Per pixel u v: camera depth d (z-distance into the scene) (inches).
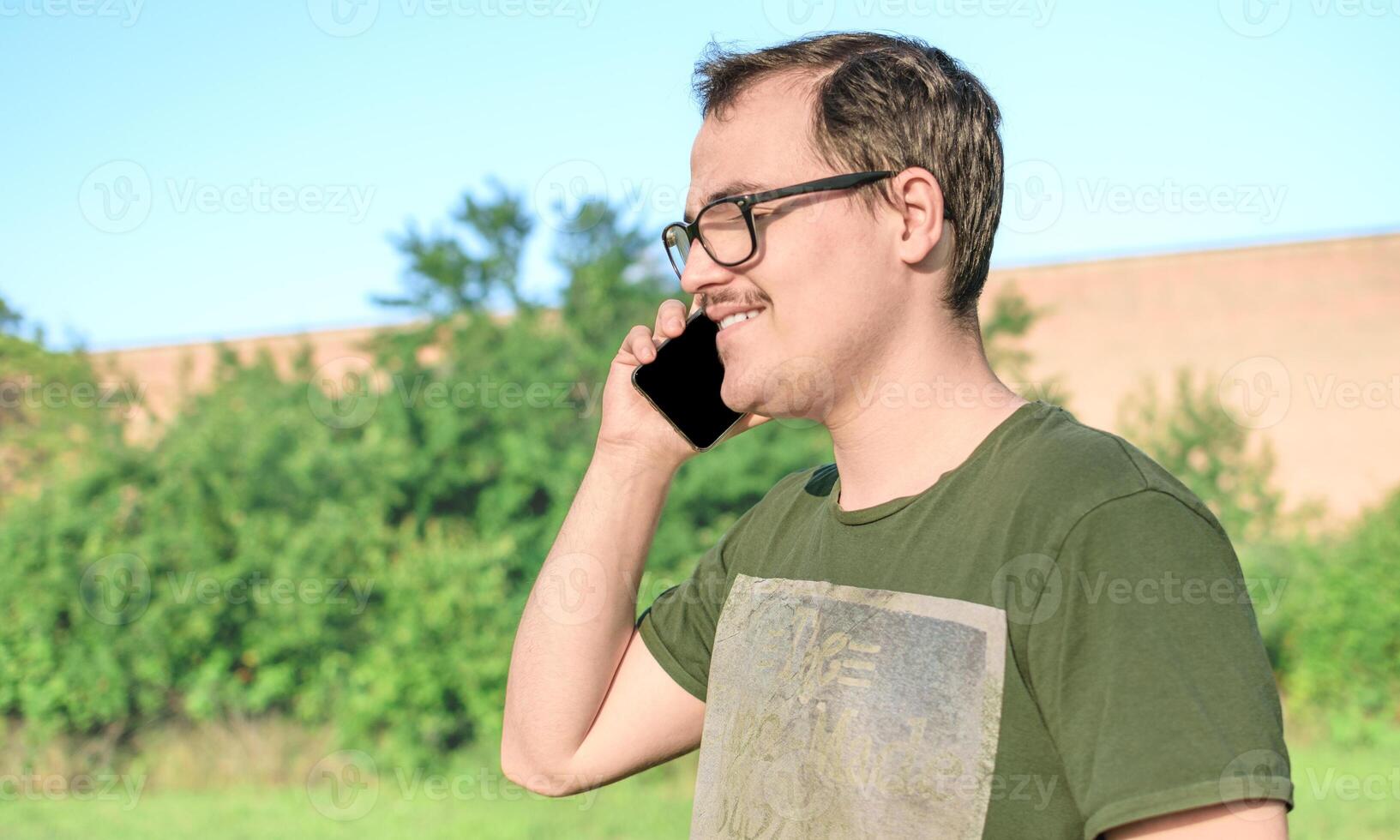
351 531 278.7
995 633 47.6
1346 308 341.4
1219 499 299.9
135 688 280.7
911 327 56.4
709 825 56.4
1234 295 349.7
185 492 281.6
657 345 69.5
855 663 51.3
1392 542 288.0
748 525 67.0
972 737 47.1
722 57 61.7
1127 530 45.4
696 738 68.4
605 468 70.8
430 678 271.1
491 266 289.3
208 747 276.1
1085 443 49.7
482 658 274.1
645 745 67.7
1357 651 282.7
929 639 49.3
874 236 56.0
